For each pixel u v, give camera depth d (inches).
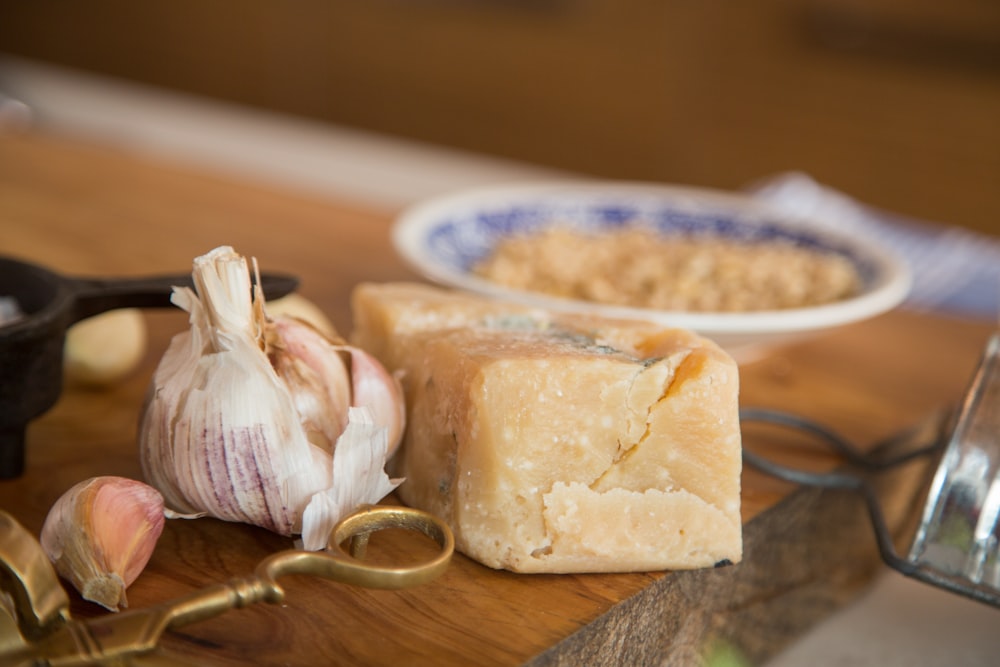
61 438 19.3
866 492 19.2
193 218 29.8
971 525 17.9
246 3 75.4
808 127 59.2
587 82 64.9
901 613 20.5
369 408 17.3
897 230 36.1
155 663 14.4
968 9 53.0
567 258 24.2
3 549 14.8
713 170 62.9
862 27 56.1
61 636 14.4
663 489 16.9
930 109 55.4
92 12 83.1
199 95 80.2
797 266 24.4
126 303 18.6
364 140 73.1
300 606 16.3
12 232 27.3
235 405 16.4
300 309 21.0
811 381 23.2
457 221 25.5
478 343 17.3
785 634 19.5
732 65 60.4
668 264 24.3
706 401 16.8
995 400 18.2
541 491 16.7
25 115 66.5
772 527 18.7
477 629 16.1
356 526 16.0
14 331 17.3
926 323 26.5
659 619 17.2
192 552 17.1
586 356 16.8
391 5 69.8
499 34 66.8
